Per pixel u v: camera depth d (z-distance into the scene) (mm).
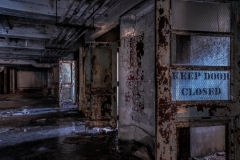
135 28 3932
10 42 7766
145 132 3617
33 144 3877
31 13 3998
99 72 4984
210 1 2555
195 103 2482
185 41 2703
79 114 7195
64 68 9031
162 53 2424
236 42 2604
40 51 10156
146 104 3582
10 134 4582
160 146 2420
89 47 4969
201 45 2732
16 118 6465
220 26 2686
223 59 2654
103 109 5008
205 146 3066
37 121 5996
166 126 2422
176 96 2506
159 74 2422
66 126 5363
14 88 18281
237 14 2594
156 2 2422
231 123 2557
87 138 4273
